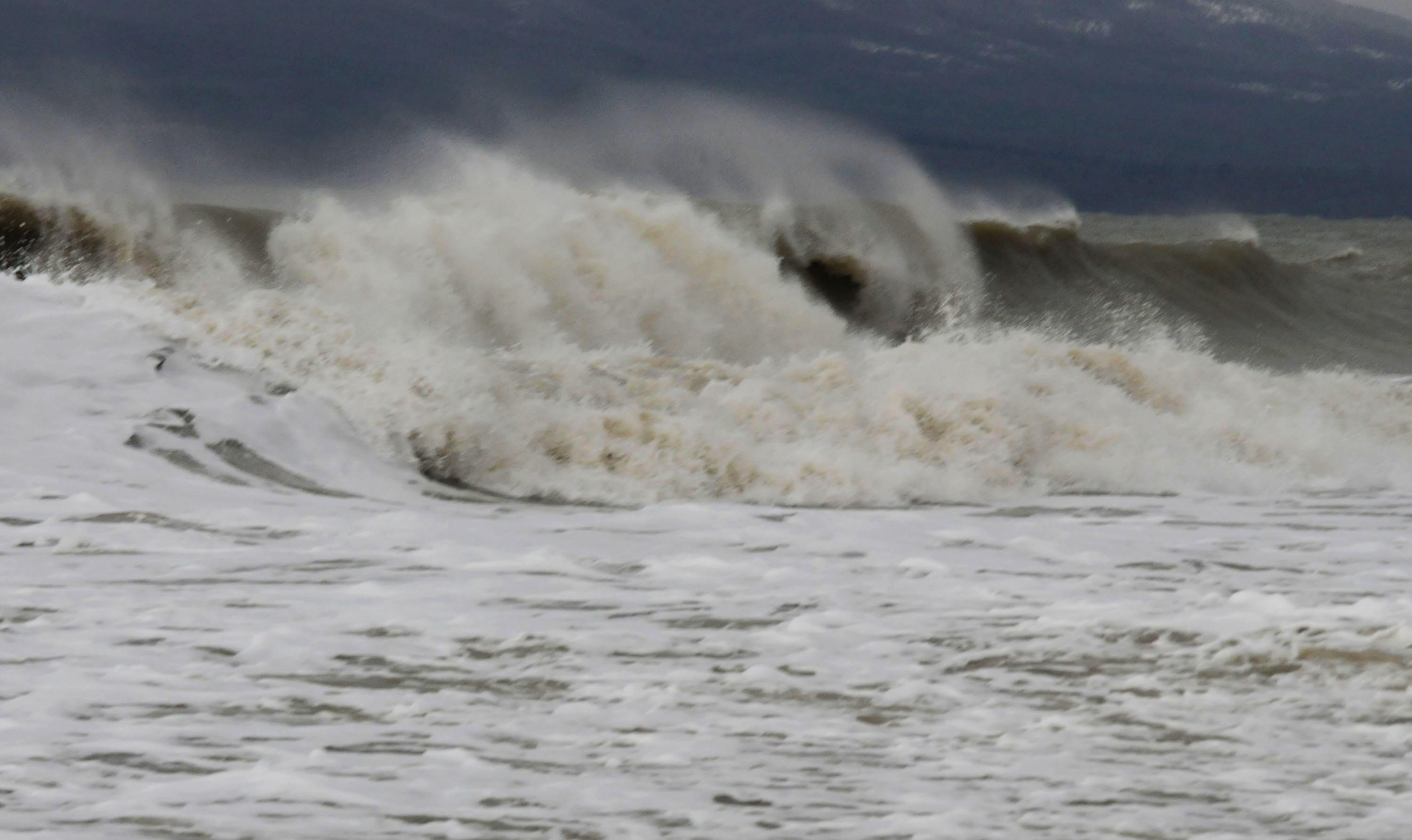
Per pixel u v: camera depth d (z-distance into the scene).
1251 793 19.34
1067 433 55.44
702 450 48.31
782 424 52.00
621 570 33.06
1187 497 51.38
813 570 34.03
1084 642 27.30
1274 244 161.00
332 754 19.58
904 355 59.84
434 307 72.88
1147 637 27.72
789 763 20.12
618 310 79.31
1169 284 120.88
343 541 34.78
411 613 27.95
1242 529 43.50
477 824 17.23
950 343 65.12
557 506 43.94
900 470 50.12
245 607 27.95
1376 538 42.31
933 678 24.80
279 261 74.81
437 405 47.06
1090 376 62.34
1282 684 24.78
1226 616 29.48
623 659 25.42
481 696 22.84
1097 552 38.25
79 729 20.19
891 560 35.69
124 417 42.41
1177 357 69.50
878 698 23.56
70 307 47.84
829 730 21.78
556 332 76.44
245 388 45.59
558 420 48.16
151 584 29.64
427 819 17.31
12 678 22.67
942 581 33.34
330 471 43.12
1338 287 132.75
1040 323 107.00
